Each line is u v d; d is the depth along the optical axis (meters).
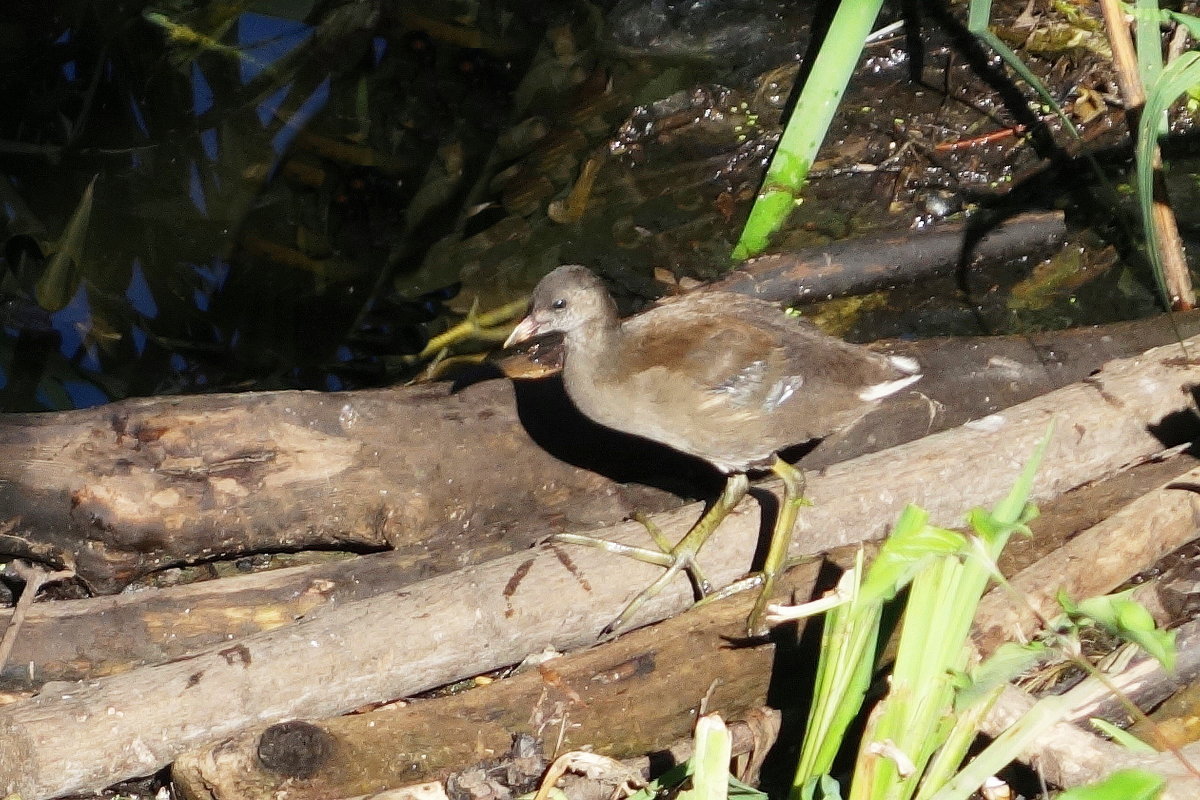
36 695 6.29
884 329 9.41
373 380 9.24
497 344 9.45
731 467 7.50
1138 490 7.36
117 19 11.55
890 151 10.69
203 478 7.13
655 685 6.35
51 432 6.94
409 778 5.98
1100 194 10.23
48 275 9.93
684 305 7.73
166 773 6.31
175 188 10.67
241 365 9.36
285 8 11.88
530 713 6.19
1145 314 9.24
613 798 5.86
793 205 10.28
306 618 6.59
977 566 5.29
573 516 7.82
